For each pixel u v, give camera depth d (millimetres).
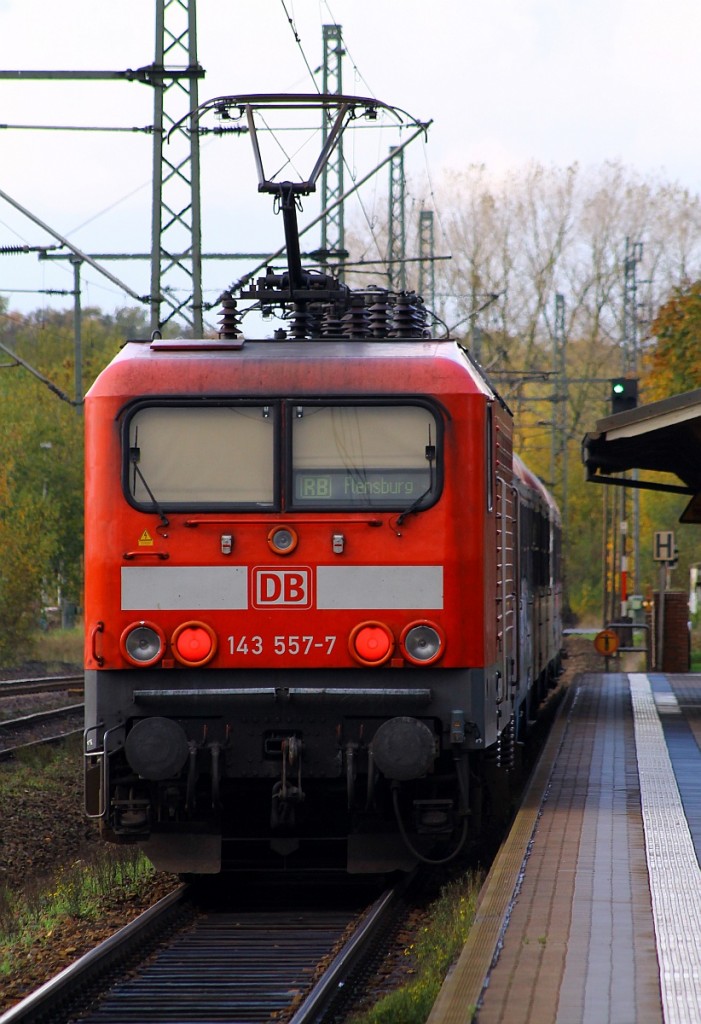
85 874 29844
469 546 25000
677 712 50250
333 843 27188
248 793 26531
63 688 76312
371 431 25188
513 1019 15547
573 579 174375
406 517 25000
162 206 48438
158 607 25062
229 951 22812
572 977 17125
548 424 136000
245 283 29953
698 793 31266
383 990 20188
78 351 98688
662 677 68875
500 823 30672
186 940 23609
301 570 25000
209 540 25078
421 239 112875
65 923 25531
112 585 25094
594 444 43906
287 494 25094
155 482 25219
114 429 25266
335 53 87375
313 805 26797
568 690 60531
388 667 24875
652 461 53469
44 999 19109
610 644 88625
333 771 24984
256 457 25219
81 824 40312
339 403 25156
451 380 25188
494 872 23219
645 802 30000
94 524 25250
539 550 47875
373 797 24734
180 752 24422
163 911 24609
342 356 25516
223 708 24938
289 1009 19391
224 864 27391
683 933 19078
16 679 86500
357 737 25000
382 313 28750
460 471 25016
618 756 37750
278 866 27281
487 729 25734
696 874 22750
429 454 25078
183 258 50031
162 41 47875
